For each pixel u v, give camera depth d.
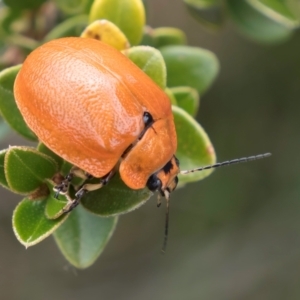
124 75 0.06
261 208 0.10
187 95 0.06
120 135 0.06
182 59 0.07
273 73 0.10
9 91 0.06
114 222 0.06
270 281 0.10
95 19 0.06
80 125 0.06
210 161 0.06
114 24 0.06
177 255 0.10
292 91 0.10
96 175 0.06
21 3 0.07
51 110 0.06
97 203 0.06
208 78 0.07
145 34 0.07
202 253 0.10
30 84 0.06
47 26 0.07
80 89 0.06
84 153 0.06
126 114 0.06
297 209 0.10
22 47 0.07
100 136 0.06
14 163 0.06
